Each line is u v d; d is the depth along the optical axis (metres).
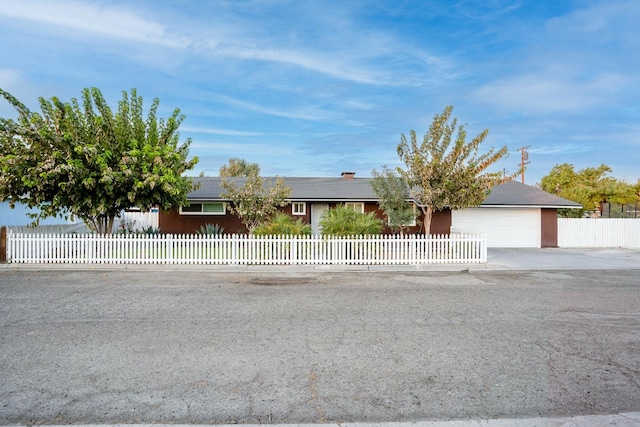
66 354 5.36
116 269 13.42
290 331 6.46
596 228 22.52
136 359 5.21
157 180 14.23
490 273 13.12
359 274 12.81
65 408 3.96
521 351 5.58
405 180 17.84
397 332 6.43
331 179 26.52
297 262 14.41
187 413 3.88
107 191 14.16
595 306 8.32
